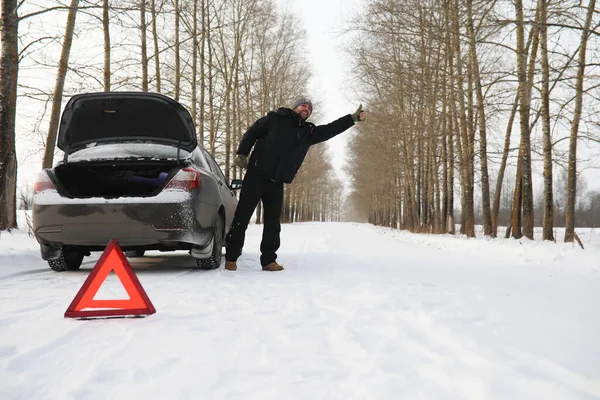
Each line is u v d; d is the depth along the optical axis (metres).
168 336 2.32
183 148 5.28
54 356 1.98
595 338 2.17
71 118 4.96
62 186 4.71
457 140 17.27
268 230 5.36
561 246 8.08
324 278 4.57
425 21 12.63
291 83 29.33
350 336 2.27
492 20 8.23
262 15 22.08
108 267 2.86
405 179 30.14
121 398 1.53
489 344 2.06
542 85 10.70
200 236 4.86
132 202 4.54
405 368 1.79
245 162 5.32
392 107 24.78
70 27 9.75
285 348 2.10
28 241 7.45
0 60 7.94
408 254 8.11
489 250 8.63
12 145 8.20
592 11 8.34
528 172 11.88
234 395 1.55
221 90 23.73
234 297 3.47
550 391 1.49
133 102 4.82
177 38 15.76
